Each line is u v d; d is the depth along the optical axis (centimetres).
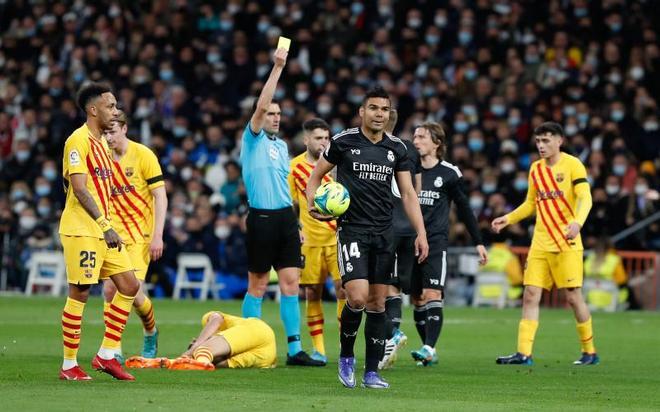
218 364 4219
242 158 4500
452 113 10138
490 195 9244
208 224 9169
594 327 6862
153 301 8569
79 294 3656
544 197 4819
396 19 11138
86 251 3612
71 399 3136
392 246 3619
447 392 3588
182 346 5141
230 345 4184
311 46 11131
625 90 10081
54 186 10131
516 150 9650
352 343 3622
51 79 11206
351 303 3550
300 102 10656
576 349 5438
